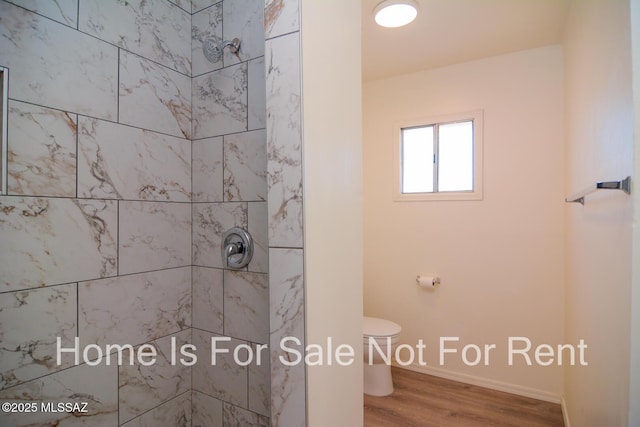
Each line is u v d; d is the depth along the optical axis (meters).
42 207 0.83
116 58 0.99
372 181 2.76
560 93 2.12
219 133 1.14
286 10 0.81
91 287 0.93
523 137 2.23
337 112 0.98
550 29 1.95
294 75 0.80
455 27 1.93
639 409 0.77
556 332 2.14
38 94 0.82
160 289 1.11
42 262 0.83
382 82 2.72
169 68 1.14
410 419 2.00
